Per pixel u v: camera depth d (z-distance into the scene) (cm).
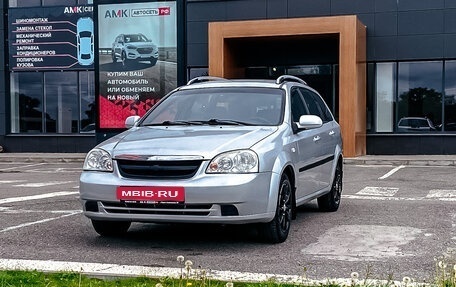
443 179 1453
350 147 2041
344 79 2045
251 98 791
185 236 748
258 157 654
